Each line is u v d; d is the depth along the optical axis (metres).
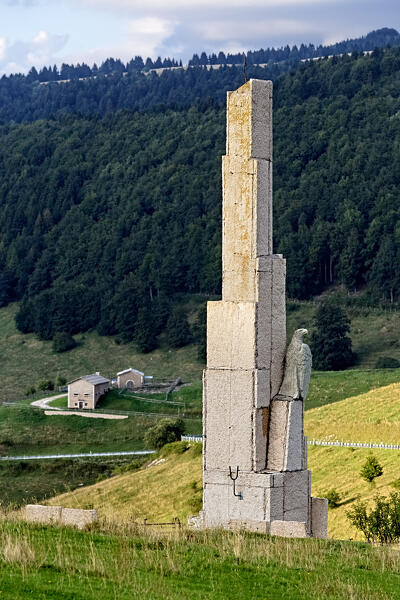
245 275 43.00
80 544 36.47
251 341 42.34
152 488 123.12
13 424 196.62
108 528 39.56
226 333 42.94
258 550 37.28
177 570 34.44
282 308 43.56
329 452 117.88
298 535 40.59
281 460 42.56
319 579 34.78
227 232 43.53
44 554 34.28
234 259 43.31
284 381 43.12
